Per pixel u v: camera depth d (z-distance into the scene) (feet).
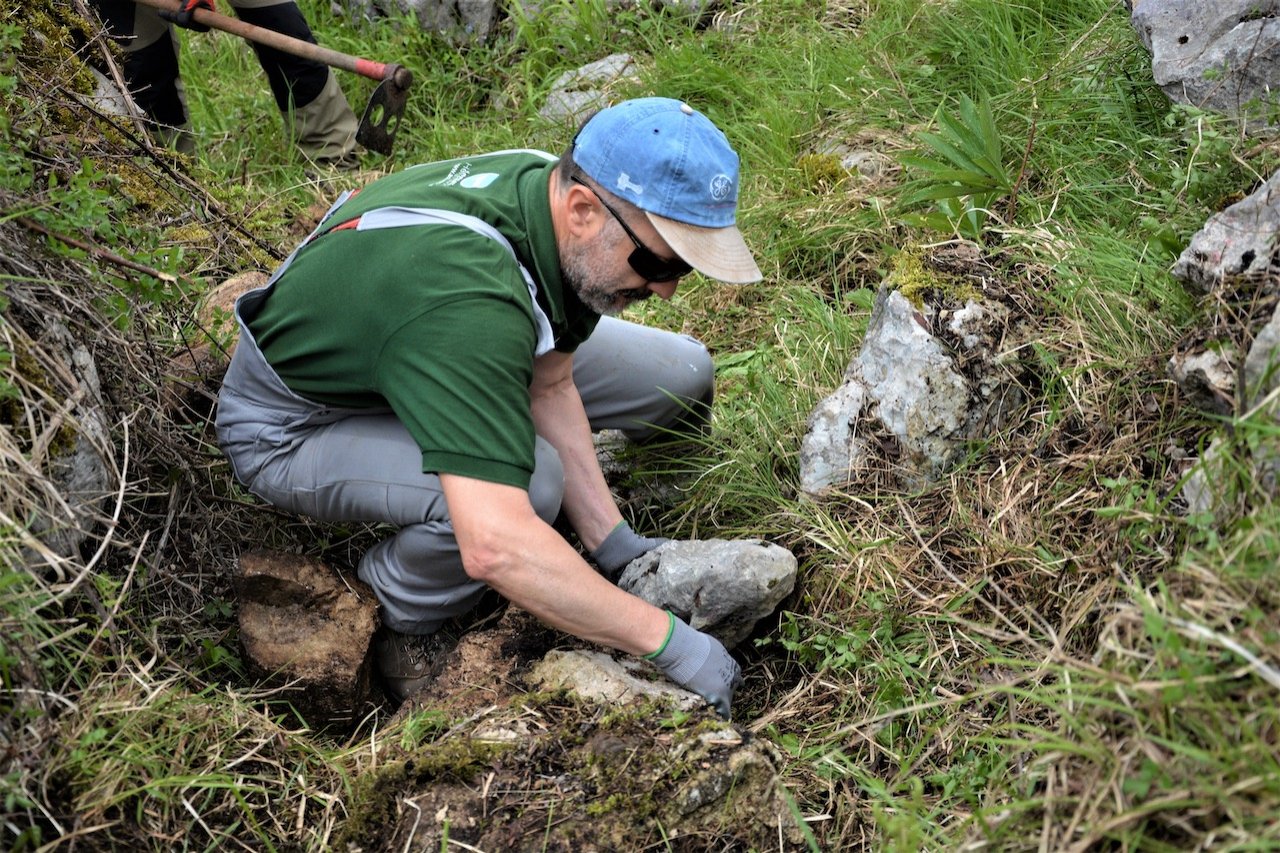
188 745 7.13
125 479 7.79
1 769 6.11
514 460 6.86
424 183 7.64
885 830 6.80
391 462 7.80
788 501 9.17
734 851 6.81
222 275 10.89
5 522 6.37
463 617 8.79
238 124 15.40
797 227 12.16
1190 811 5.40
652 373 9.36
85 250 7.84
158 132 12.93
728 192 7.13
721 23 15.74
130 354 8.33
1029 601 7.73
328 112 14.94
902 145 12.46
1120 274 9.05
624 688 7.40
